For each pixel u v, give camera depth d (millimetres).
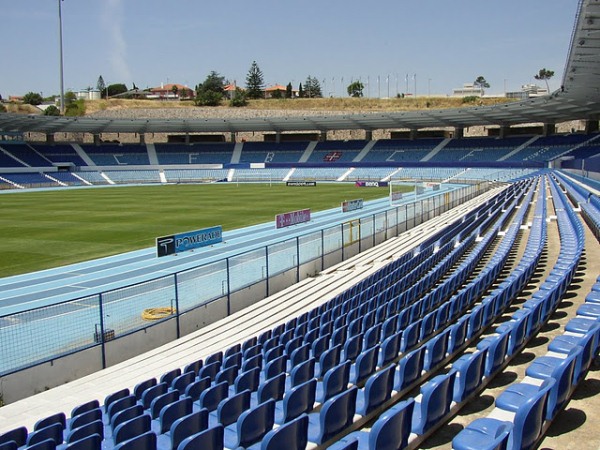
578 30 26453
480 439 4703
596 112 66500
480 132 93250
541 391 4578
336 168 82500
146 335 12031
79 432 6172
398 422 4871
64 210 42125
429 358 7391
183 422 5602
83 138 94000
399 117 77312
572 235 16172
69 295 18109
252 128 87812
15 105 112438
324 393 6633
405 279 13922
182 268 21609
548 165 66562
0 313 16312
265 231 30922
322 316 11344
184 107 107125
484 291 11992
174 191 63438
